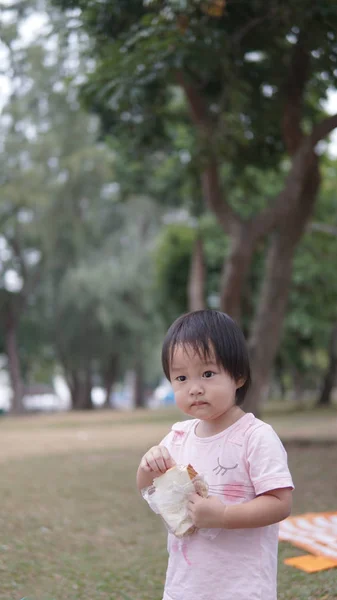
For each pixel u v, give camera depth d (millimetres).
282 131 9570
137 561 4445
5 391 45156
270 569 2141
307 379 40781
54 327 29047
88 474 8312
